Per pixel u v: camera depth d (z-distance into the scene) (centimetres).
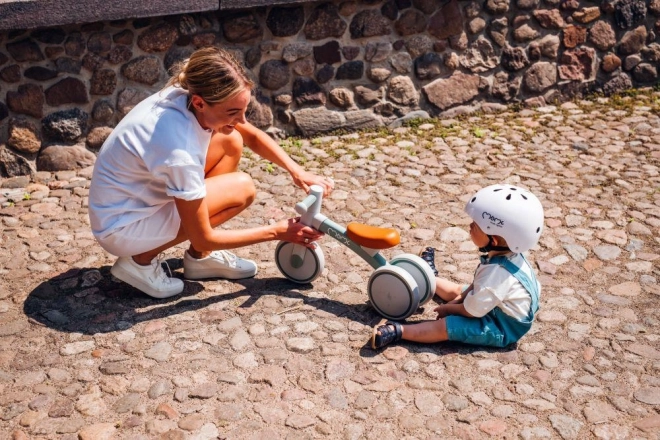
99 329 326
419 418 274
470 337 309
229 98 292
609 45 562
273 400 283
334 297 350
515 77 552
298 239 330
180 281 352
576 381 293
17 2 421
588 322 329
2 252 389
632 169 470
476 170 474
